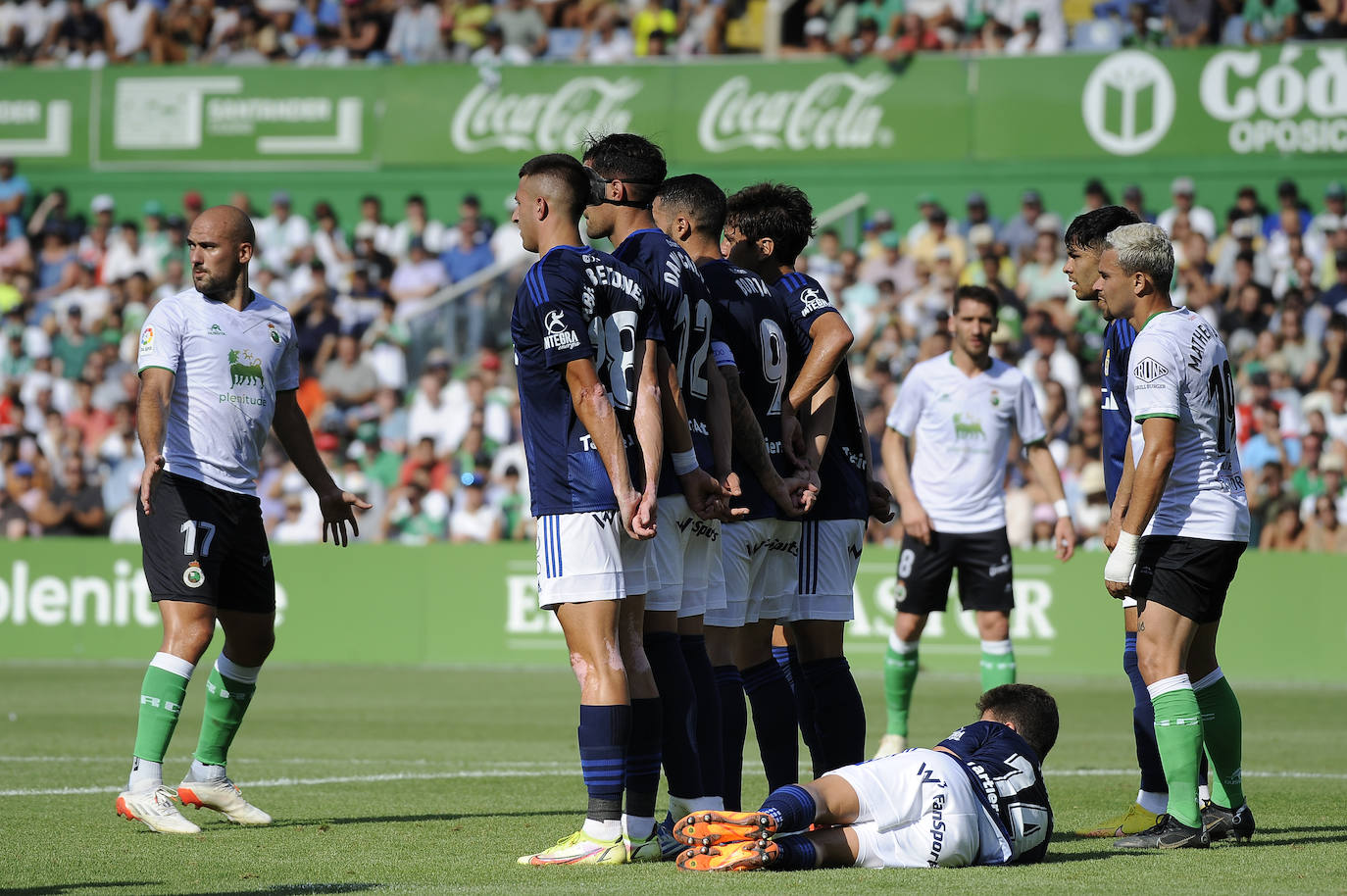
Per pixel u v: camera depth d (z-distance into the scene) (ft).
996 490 96.73
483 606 180.14
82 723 117.91
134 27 258.16
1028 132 216.13
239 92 238.68
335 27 253.85
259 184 242.99
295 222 237.45
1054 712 57.31
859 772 52.95
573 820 68.39
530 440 55.47
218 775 67.77
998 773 54.44
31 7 261.85
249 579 68.39
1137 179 214.69
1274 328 200.23
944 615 168.45
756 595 64.80
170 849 59.06
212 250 68.28
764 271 68.23
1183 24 220.64
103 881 51.19
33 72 242.37
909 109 219.61
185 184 243.81
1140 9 223.10
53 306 235.81
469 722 121.49
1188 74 210.38
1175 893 47.24
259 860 56.13
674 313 57.62
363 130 236.22
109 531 209.46
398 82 235.40
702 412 60.03
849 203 219.61
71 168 241.96
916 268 213.25
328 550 184.03
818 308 66.13
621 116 228.02
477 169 237.04
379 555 182.80
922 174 223.10
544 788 81.35
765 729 64.44
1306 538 175.42
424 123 234.58
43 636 185.98
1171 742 59.06
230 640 68.64
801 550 66.44
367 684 156.66
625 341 55.72
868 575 170.30
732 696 61.72
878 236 216.54
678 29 241.96
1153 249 60.95
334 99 236.84
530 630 179.01
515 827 65.67
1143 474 58.03
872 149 220.84
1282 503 176.14
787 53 234.99
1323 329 197.67
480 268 229.86
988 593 96.27
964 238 217.56
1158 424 57.77
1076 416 193.77
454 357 212.23
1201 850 58.18
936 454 97.04
